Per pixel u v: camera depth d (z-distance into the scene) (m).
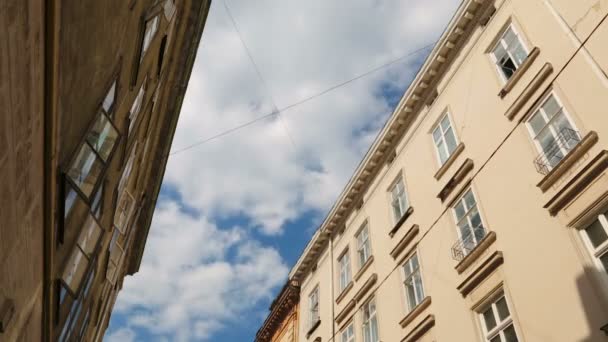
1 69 4.24
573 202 9.37
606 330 7.71
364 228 19.38
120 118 10.59
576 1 10.90
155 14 11.48
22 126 5.04
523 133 11.40
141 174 18.88
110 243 14.49
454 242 12.84
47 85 5.62
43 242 7.09
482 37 14.33
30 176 5.71
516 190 11.05
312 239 23.61
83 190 8.69
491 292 10.73
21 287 6.49
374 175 19.86
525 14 12.58
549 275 9.35
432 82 16.70
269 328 26.58
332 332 18.67
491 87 13.26
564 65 10.65
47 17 5.14
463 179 13.25
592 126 9.48
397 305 14.72
